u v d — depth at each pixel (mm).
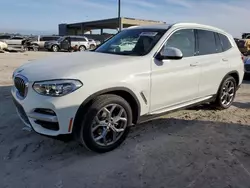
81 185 3123
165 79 4340
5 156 3723
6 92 7094
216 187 3113
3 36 32938
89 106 3543
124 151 3912
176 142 4246
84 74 3510
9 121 4945
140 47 4422
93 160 3656
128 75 3859
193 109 5941
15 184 3123
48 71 3584
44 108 3402
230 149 4043
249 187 3125
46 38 31594
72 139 3641
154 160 3680
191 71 4785
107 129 3779
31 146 4016
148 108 4223
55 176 3289
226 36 5859
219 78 5492
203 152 3930
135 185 3135
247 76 10414
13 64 13695
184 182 3201
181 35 4762
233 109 6090
